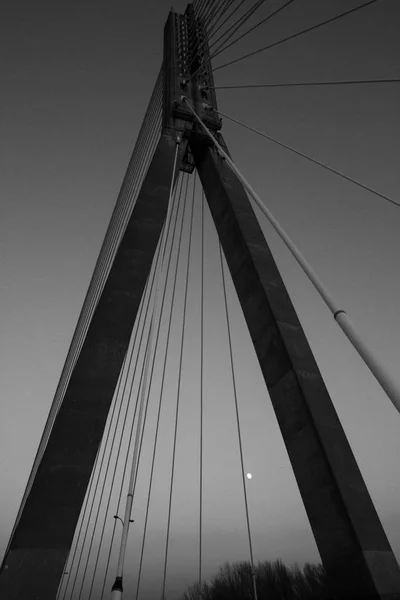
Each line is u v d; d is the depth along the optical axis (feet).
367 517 27.78
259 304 41.39
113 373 38.60
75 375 37.81
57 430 34.71
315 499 29.89
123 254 45.93
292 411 33.91
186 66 70.59
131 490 26.68
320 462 30.42
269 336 38.73
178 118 61.67
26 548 28.99
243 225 48.29
